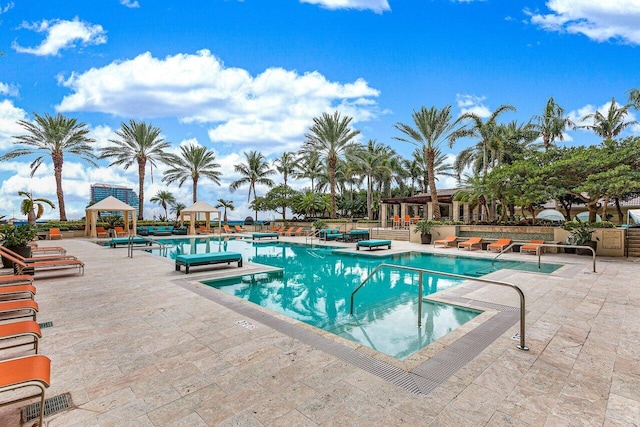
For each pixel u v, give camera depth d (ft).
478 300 19.45
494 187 51.31
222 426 7.77
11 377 7.10
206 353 11.83
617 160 39.52
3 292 15.07
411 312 18.94
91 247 51.93
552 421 7.91
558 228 44.04
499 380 9.89
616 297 19.76
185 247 55.77
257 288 25.59
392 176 116.67
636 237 40.27
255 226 100.17
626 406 8.50
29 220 70.33
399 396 9.02
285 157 127.95
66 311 16.97
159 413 8.29
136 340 13.06
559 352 11.88
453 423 7.84
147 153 91.56
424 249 48.42
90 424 7.86
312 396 9.02
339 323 17.22
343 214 129.18
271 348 12.25
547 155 49.03
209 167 106.93
